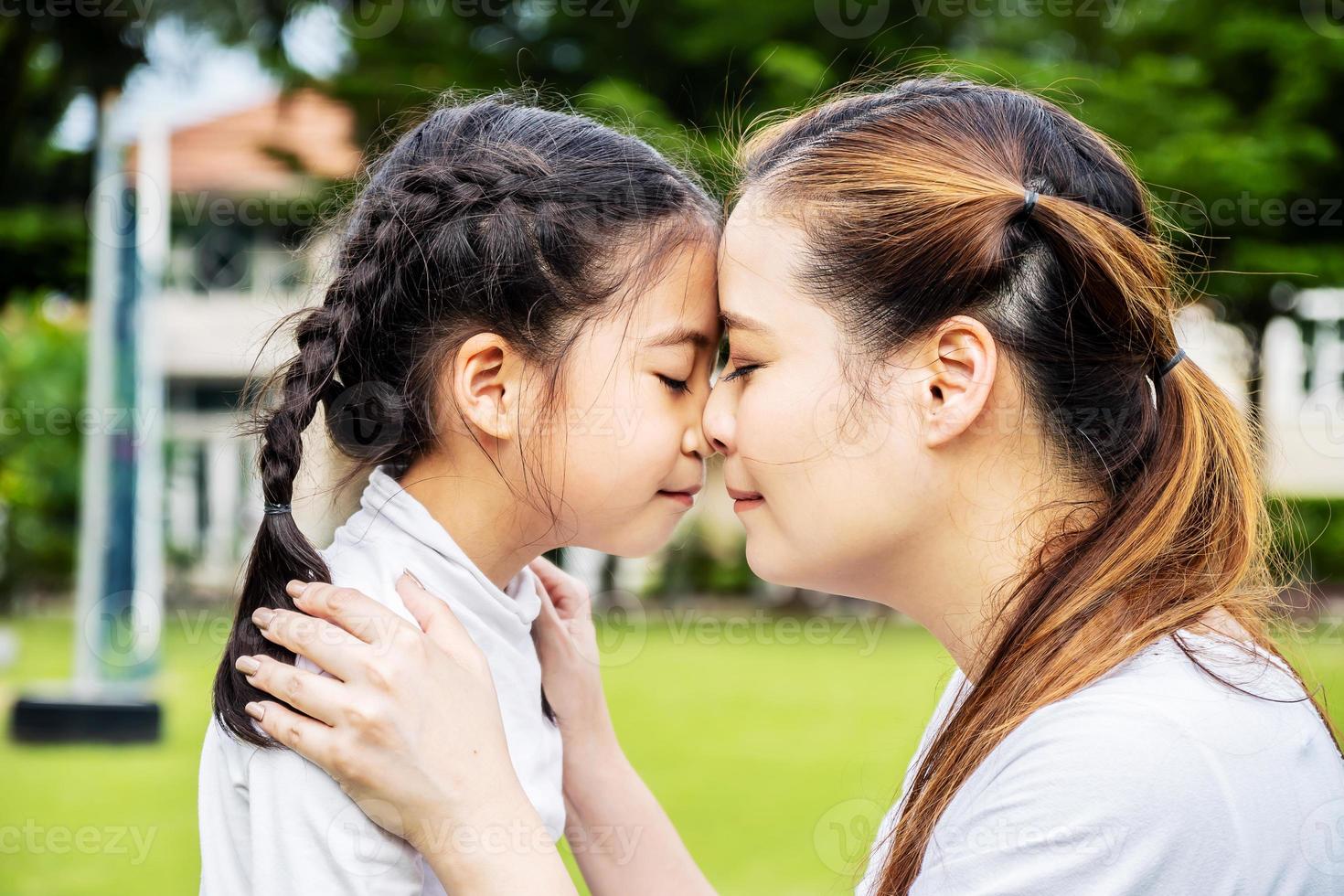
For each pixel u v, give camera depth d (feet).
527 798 3.72
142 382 21.38
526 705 4.35
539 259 4.17
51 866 12.37
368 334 4.29
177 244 32.63
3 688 22.93
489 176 4.26
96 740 18.89
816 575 4.05
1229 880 3.10
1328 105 31.19
